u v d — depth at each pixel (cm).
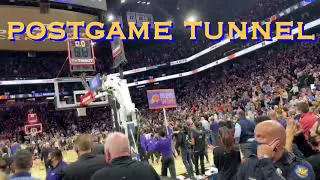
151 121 2752
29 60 3703
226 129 470
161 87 4147
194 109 2542
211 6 3697
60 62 3850
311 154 324
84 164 315
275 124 216
